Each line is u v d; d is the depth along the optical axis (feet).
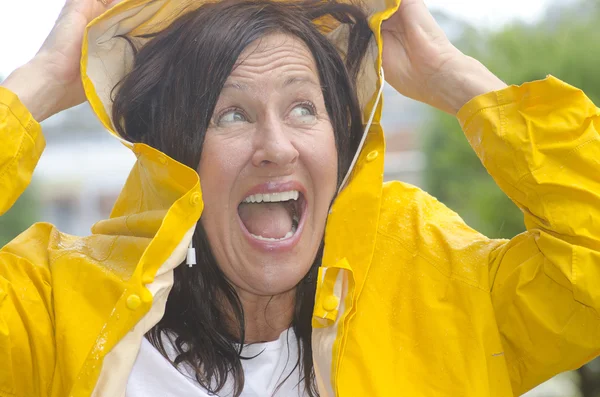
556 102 8.19
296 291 8.88
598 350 7.89
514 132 8.18
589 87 31.63
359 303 8.42
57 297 8.03
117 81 8.96
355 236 8.48
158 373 8.18
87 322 7.95
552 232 8.06
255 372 8.52
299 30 8.55
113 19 8.42
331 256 8.54
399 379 8.09
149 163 8.00
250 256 8.50
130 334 7.52
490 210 30.40
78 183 58.49
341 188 9.00
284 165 8.26
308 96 8.59
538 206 8.05
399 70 9.21
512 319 8.16
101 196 59.00
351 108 9.11
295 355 8.70
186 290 8.58
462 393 7.89
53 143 57.77
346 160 9.09
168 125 8.54
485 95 8.42
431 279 8.45
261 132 8.35
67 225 58.49
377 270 8.64
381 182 8.52
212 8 8.61
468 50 34.35
